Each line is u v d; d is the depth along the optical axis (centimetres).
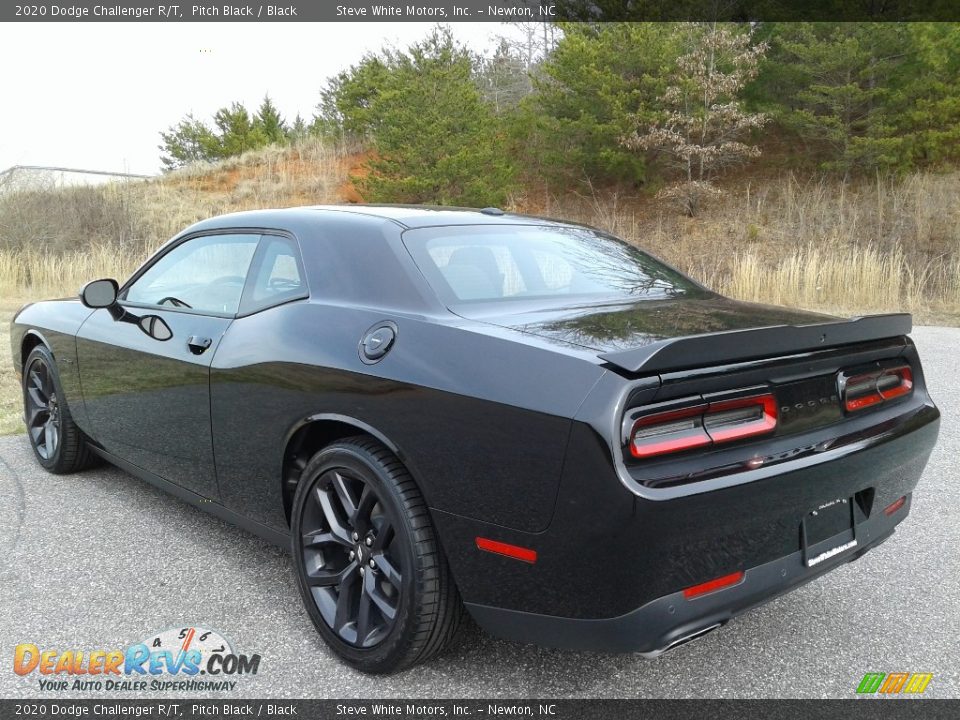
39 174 2158
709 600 206
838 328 229
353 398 243
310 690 240
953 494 421
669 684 243
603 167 2139
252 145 3544
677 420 202
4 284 1443
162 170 2864
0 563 325
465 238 290
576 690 240
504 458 207
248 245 319
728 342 202
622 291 291
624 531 191
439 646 239
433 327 238
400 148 2144
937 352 868
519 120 2375
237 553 338
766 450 215
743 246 1888
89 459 438
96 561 328
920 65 1912
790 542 223
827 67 1942
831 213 1930
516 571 211
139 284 374
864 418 246
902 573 326
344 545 256
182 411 320
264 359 277
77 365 393
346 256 278
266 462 283
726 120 1989
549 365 207
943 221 1773
